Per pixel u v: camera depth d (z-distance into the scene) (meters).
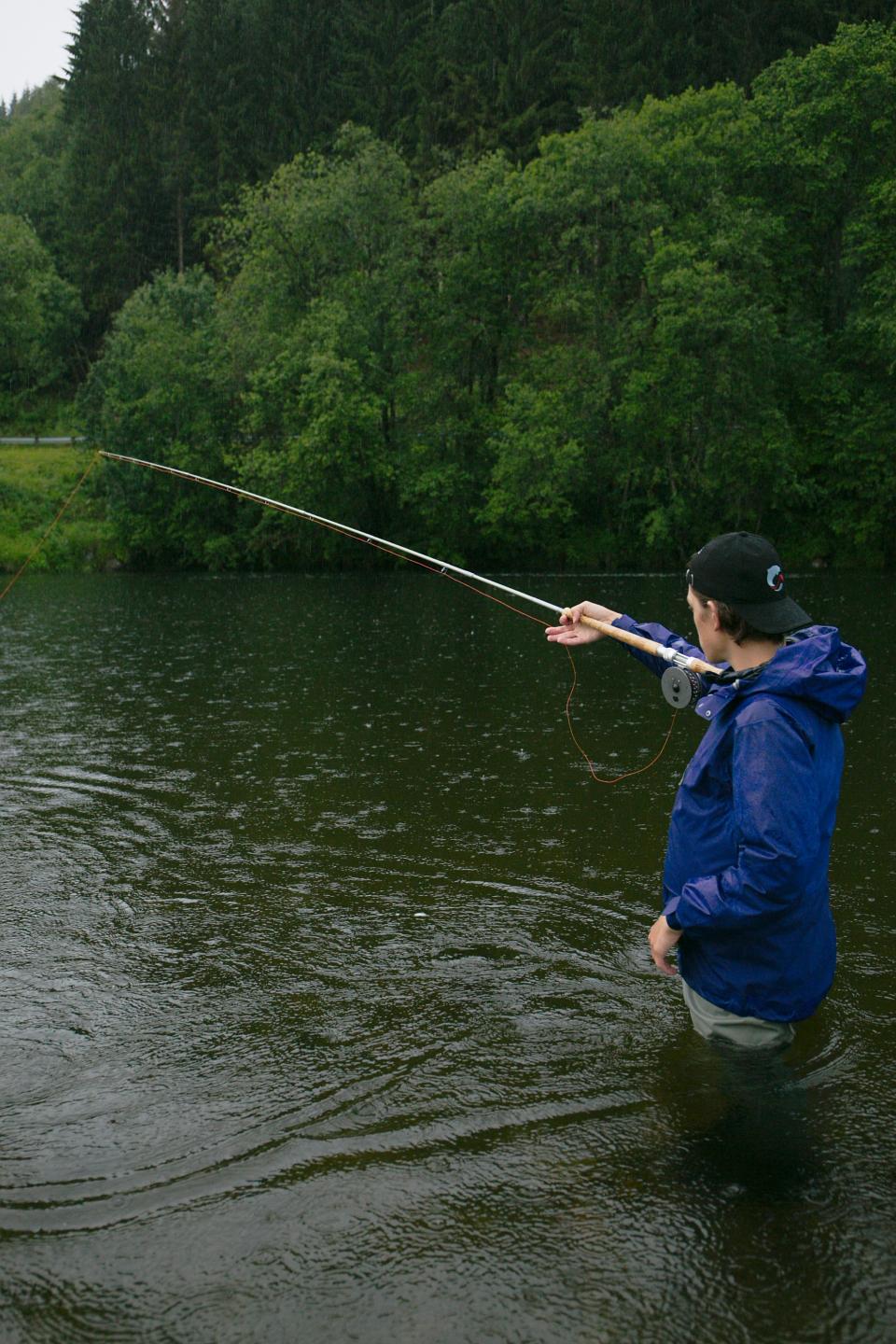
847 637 15.62
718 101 34.09
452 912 4.70
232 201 63.28
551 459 32.09
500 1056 3.38
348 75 61.72
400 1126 2.99
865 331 31.92
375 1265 2.44
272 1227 2.57
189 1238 2.54
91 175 68.94
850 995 3.79
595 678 12.03
